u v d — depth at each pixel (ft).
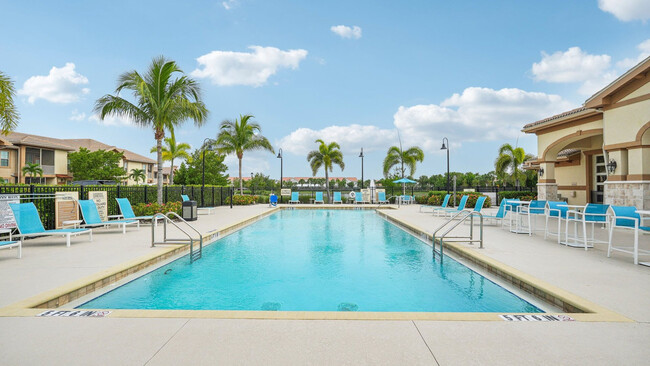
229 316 9.91
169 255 20.86
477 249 21.01
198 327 9.16
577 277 14.24
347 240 29.86
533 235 27.53
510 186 81.15
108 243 23.11
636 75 30.86
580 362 7.27
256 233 34.45
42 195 26.61
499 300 14.01
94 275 14.58
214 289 15.64
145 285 16.15
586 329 9.02
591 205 20.90
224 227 33.27
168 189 49.03
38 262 17.07
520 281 14.33
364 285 16.34
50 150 102.17
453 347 8.00
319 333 8.79
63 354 7.62
